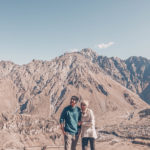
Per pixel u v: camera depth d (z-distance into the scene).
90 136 8.85
